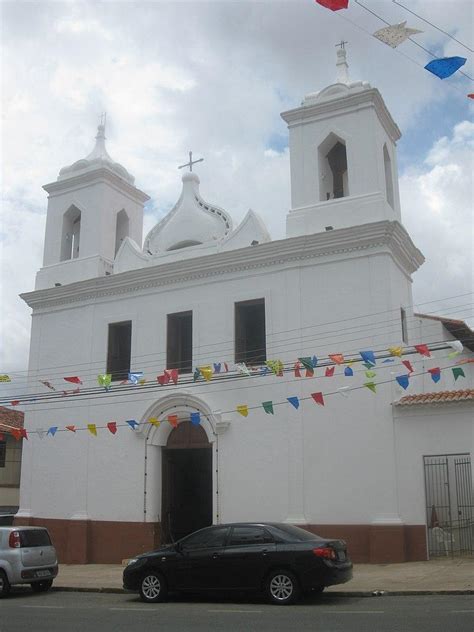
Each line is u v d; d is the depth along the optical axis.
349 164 20.17
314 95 21.42
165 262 22.25
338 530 17.52
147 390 21.23
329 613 11.16
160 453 20.81
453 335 22.77
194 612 11.84
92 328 22.92
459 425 16.86
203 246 21.62
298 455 18.41
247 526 13.23
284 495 18.36
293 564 12.38
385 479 17.30
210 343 20.52
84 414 22.25
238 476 19.09
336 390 17.64
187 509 21.12
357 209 19.56
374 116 20.27
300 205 20.59
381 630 9.50
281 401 19.00
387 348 17.86
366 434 17.77
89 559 20.78
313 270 19.52
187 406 20.42
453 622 9.98
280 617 10.93
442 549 16.92
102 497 21.17
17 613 12.29
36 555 15.39
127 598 14.33
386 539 16.86
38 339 24.06
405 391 18.44
